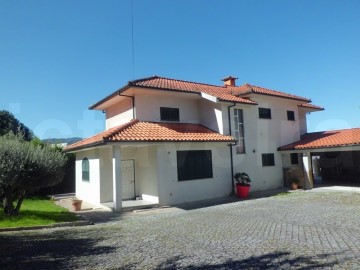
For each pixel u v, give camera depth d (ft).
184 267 18.19
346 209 36.91
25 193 39.11
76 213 43.73
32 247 24.17
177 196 49.98
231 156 58.34
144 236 27.14
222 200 51.47
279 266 17.49
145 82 56.59
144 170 53.36
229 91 69.82
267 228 28.02
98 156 52.13
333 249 20.22
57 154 41.68
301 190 61.52
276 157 67.77
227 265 18.13
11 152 36.24
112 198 52.42
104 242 25.44
